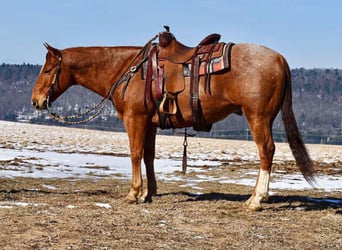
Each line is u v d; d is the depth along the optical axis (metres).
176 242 6.37
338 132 76.19
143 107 8.61
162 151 24.23
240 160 21.36
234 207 8.68
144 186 11.10
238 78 8.05
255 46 8.22
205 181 13.34
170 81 8.36
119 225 7.06
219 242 6.47
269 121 8.15
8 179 11.79
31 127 40.91
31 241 6.13
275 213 8.29
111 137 34.56
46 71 9.22
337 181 14.56
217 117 8.41
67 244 6.07
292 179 14.71
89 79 9.27
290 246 6.42
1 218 7.22
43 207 8.11
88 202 8.80
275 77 8.03
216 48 8.25
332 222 7.75
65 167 15.46
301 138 8.33
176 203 9.05
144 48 8.86
